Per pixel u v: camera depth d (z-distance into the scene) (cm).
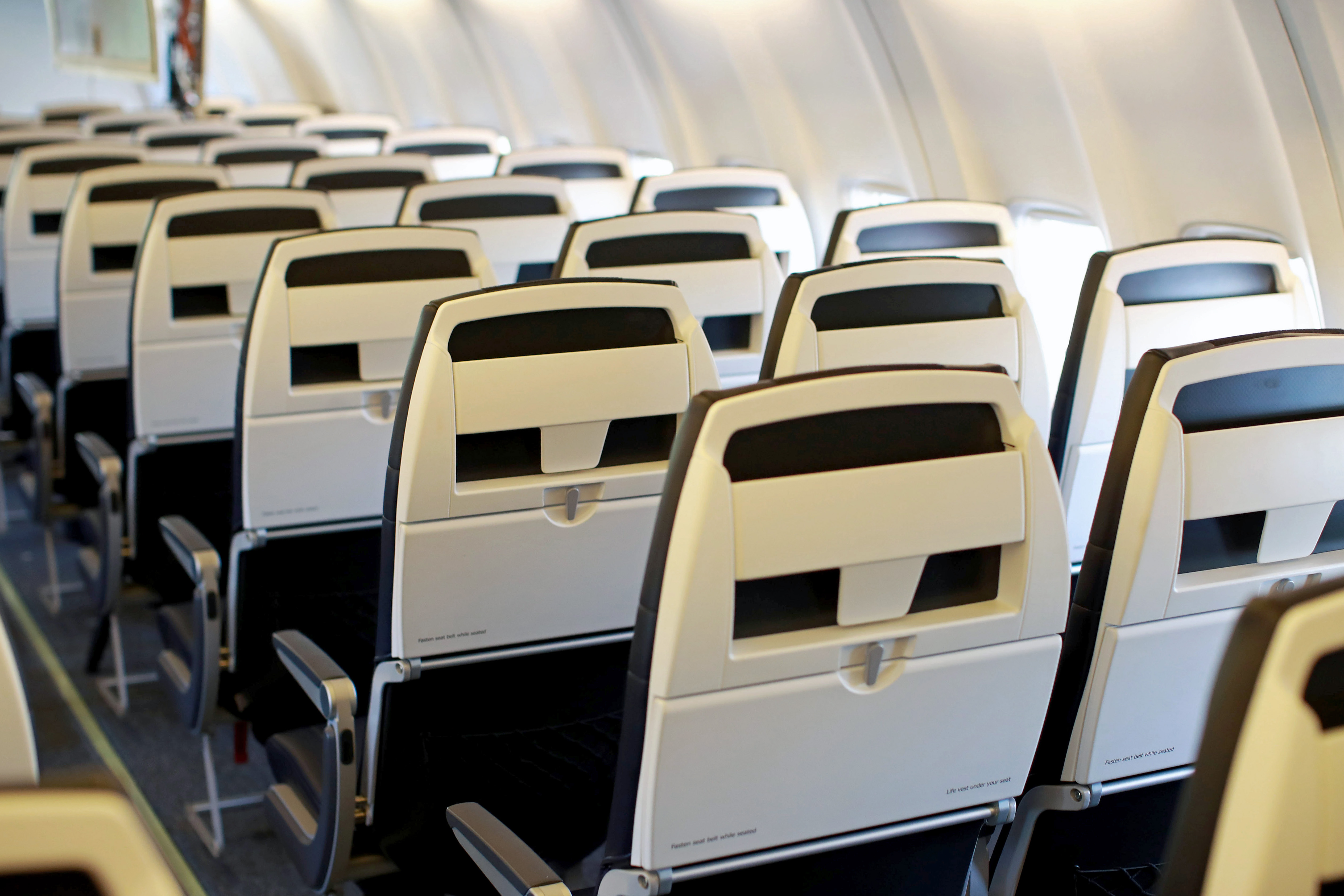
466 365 156
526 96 867
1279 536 148
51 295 452
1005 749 136
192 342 282
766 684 117
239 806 301
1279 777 60
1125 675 144
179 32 1180
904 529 118
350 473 229
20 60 1847
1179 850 65
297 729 220
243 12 1372
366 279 222
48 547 420
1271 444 140
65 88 1884
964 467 120
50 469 353
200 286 283
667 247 279
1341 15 298
